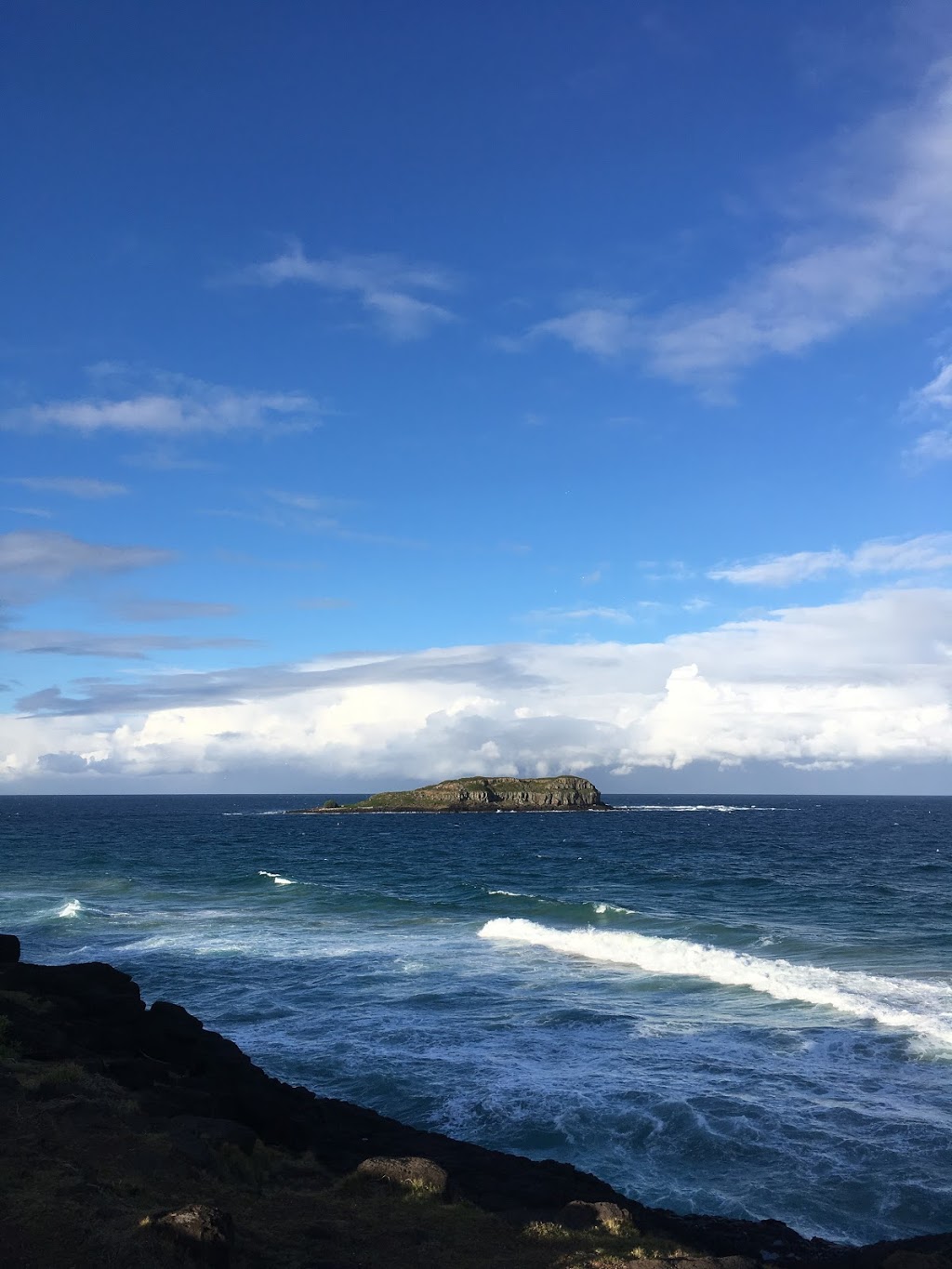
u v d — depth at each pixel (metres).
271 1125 13.40
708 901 50.62
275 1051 21.36
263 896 49.75
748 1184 14.49
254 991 26.78
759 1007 24.27
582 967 29.66
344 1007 24.94
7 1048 13.48
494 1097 18.22
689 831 145.88
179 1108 12.38
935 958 31.38
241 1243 8.34
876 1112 16.95
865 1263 10.46
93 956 31.94
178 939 35.34
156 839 113.12
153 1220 7.50
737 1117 16.88
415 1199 10.65
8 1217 7.57
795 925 40.56
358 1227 9.55
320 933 36.72
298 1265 8.13
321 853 93.94
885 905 48.47
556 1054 20.70
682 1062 20.00
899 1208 13.67
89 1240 7.18
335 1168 12.29
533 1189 12.65
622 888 57.84
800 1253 11.89
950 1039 20.81
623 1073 19.39
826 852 96.75
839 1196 14.07
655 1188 14.52
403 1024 23.28
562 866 77.31
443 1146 14.97
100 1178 9.05
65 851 89.38
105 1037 15.77
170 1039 16.75
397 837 128.88
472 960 30.86
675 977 27.89
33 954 32.19
